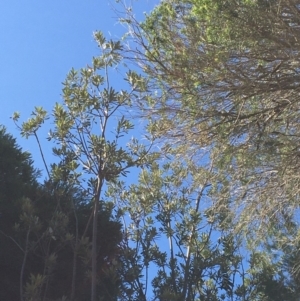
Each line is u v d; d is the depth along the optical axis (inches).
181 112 285.0
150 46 290.0
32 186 419.5
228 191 286.0
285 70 271.6
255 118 274.8
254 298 418.6
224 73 271.3
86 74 327.0
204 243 428.5
